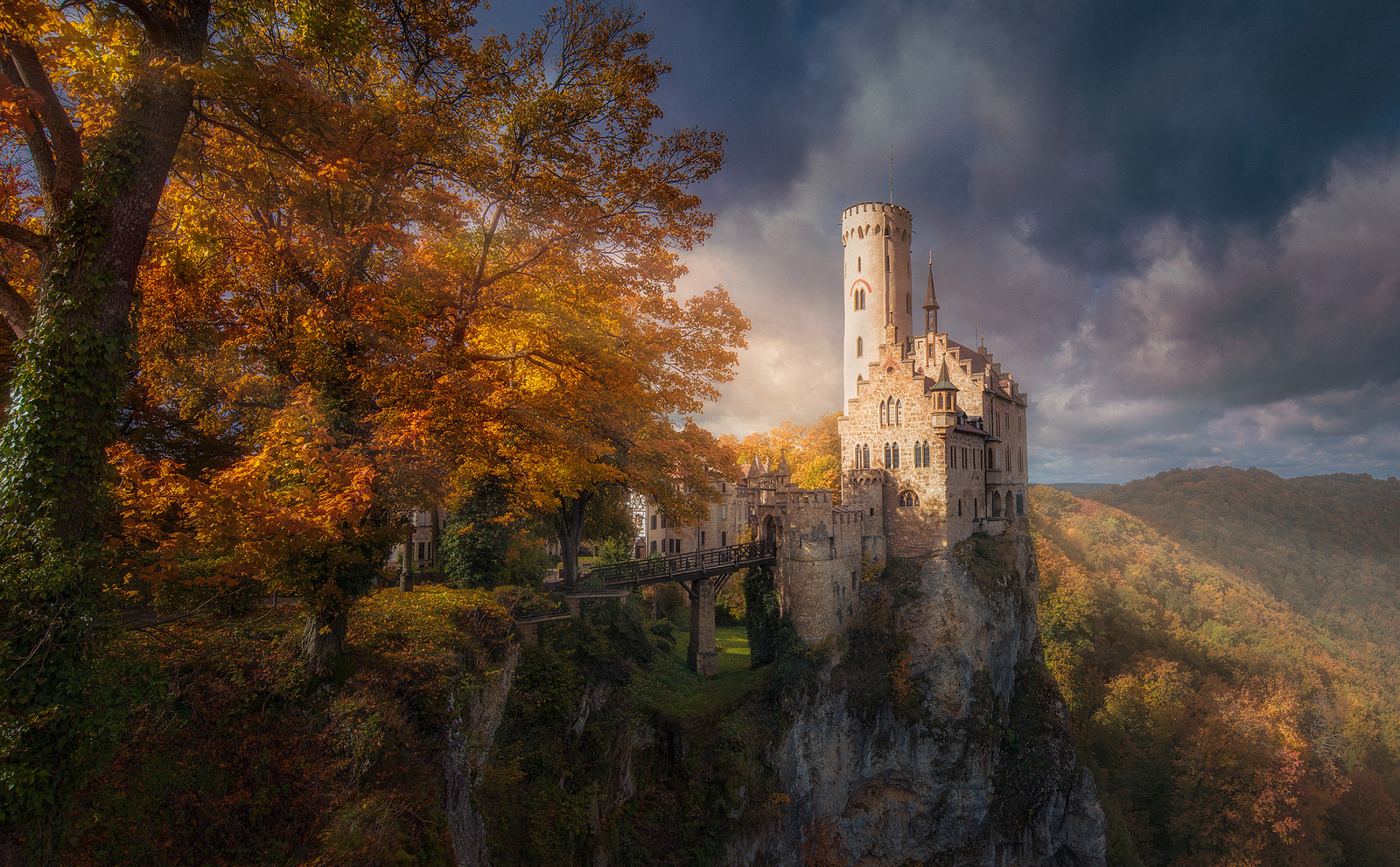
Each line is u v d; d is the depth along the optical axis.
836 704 40.41
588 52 14.40
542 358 17.30
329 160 11.92
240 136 12.75
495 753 21.86
